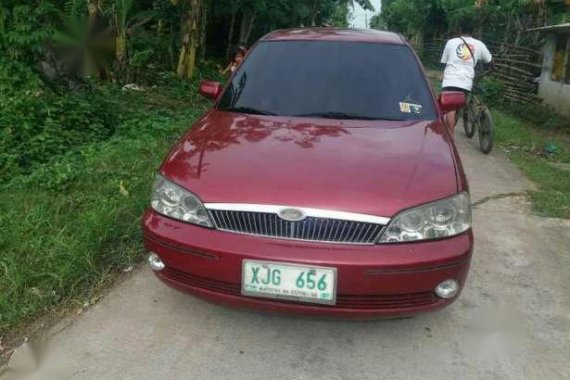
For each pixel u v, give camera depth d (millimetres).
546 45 12062
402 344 2713
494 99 12867
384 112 3330
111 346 2621
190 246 2432
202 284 2514
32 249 3346
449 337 2783
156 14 10828
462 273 2453
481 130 6918
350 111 3324
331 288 2311
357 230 2332
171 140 6055
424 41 30422
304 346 2668
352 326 2842
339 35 3881
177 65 11180
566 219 4504
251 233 2383
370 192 2396
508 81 13531
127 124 6340
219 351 2609
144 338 2688
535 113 10445
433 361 2592
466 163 6332
